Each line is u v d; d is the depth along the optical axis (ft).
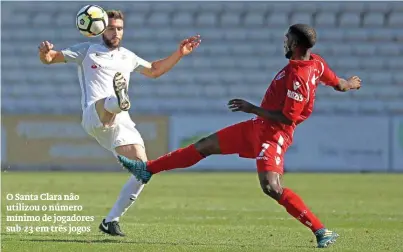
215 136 79.66
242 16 309.83
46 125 243.40
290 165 239.71
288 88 75.05
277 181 76.79
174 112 282.36
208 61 296.92
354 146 240.12
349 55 299.17
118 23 87.76
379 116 240.73
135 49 303.89
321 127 239.91
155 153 241.14
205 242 82.17
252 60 298.15
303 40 75.97
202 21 309.22
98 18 86.58
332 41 302.25
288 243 82.48
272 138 76.89
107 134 87.76
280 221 108.17
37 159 243.19
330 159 239.91
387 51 298.97
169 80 289.94
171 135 241.14
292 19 309.63
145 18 310.24
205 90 290.56
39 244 78.33
